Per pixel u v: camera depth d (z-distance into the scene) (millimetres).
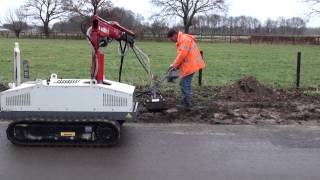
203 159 7000
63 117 7426
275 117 10172
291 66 25031
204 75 19219
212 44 58062
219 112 10531
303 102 11930
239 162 6867
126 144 7754
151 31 78062
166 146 7684
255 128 9094
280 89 14203
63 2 92938
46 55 31172
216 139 8180
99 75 8148
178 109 10656
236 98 12273
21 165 6621
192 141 8023
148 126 9102
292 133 8719
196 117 10008
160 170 6473
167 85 14102
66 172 6355
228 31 92938
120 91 7438
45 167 6551
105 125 7371
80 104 7430
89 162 6785
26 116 7445
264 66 24969
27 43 51500
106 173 6328
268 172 6430
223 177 6207
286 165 6750
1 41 57562
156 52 38094
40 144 7480
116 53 31797
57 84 7508
